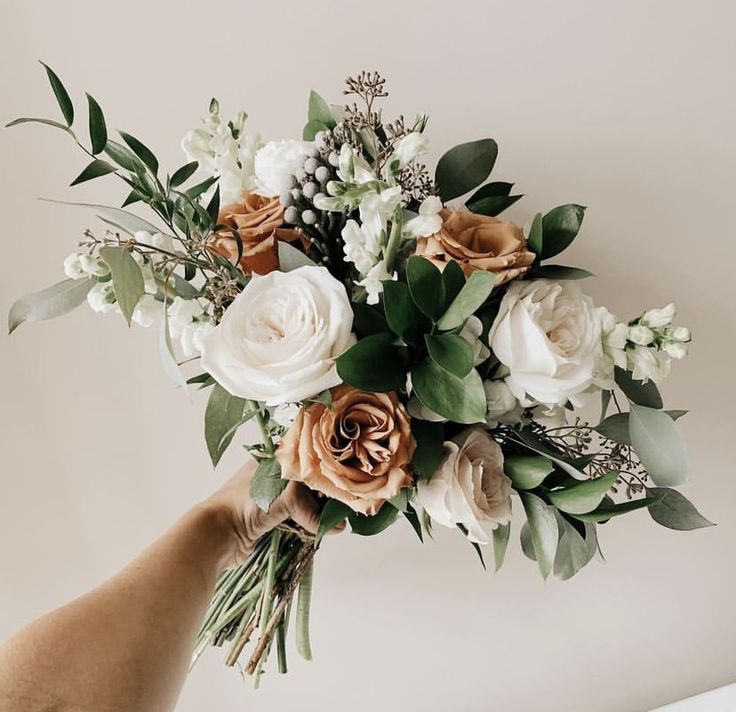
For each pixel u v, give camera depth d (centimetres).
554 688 117
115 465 112
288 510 84
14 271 106
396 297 61
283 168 71
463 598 114
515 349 63
